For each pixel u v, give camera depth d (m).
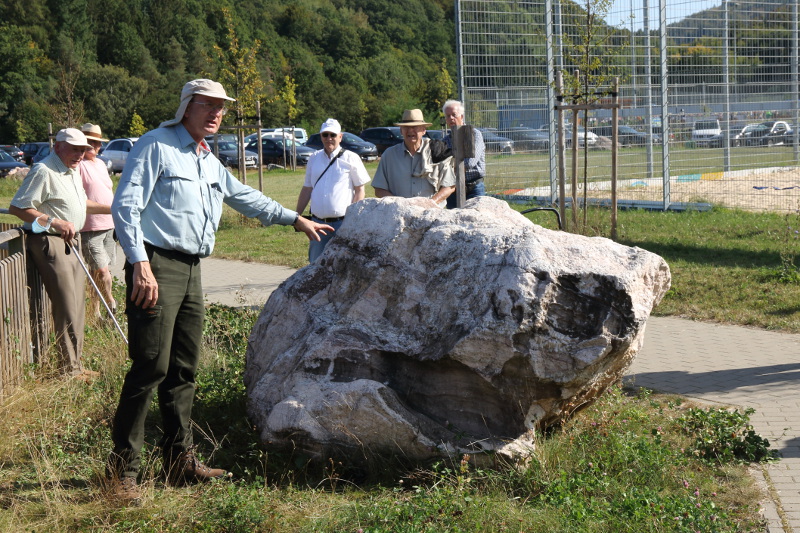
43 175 6.69
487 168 17.53
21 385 6.23
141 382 4.62
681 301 9.86
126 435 4.67
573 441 5.18
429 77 101.69
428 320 5.04
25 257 6.74
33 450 5.16
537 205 17.22
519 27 17.38
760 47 19.73
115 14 88.38
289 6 104.81
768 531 4.29
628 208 17.27
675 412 6.15
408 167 7.93
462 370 4.88
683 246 12.98
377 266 5.36
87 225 8.30
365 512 4.32
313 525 4.23
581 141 18.94
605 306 4.62
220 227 17.47
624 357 4.93
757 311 9.29
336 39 101.19
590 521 4.20
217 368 6.62
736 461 5.18
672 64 18.69
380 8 116.44
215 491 4.62
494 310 4.64
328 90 67.12
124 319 8.29
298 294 5.66
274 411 5.04
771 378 6.99
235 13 95.88
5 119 70.56
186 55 89.50
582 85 14.76
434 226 5.32
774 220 15.31
